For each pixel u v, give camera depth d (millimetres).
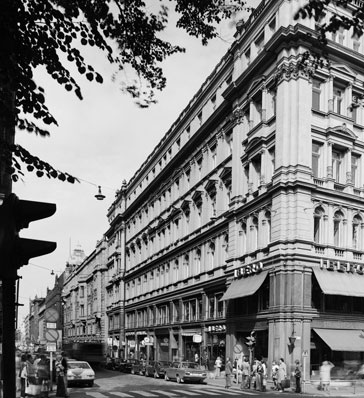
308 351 28672
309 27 31109
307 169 30312
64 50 5867
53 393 22484
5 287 4418
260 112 35094
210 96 45188
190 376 30906
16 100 5781
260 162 34500
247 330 33406
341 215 32031
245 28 37688
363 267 31500
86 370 28875
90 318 100062
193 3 7289
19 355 24109
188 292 46875
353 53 32812
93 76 6039
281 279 29562
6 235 4434
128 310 71688
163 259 56062
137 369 41531
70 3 5754
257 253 33125
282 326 29078
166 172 56312
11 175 5992
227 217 37750
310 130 30906
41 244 4492
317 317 29609
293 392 25203
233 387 28203
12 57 5559
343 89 33375
